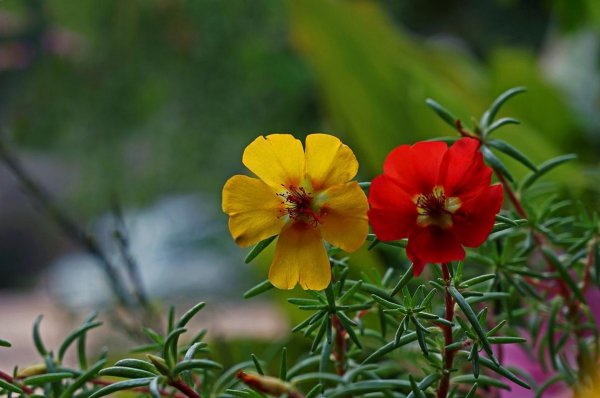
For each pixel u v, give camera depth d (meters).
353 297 0.40
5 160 0.56
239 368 0.42
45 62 1.36
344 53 0.79
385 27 0.83
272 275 0.36
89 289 0.84
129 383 0.36
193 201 1.42
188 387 0.36
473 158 0.35
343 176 0.36
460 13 1.48
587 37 0.97
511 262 0.41
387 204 0.35
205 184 1.34
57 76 1.35
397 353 0.42
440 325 0.37
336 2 0.81
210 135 1.30
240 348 0.53
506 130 0.63
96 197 1.35
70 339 0.41
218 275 1.21
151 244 1.15
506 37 1.47
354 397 0.40
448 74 0.91
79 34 1.34
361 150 0.77
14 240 2.41
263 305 1.13
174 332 0.36
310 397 0.37
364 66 0.78
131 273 0.53
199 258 1.24
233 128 1.28
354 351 0.41
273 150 0.36
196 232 1.27
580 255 0.41
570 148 0.85
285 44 1.23
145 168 1.38
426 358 0.37
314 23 0.81
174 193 1.38
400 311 0.36
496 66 0.85
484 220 0.35
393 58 0.78
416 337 0.36
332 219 0.36
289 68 1.19
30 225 2.43
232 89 1.27
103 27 1.32
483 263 0.41
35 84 1.36
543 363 0.42
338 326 0.40
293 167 0.36
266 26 1.24
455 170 0.35
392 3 1.37
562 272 0.41
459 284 0.36
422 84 0.71
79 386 0.38
